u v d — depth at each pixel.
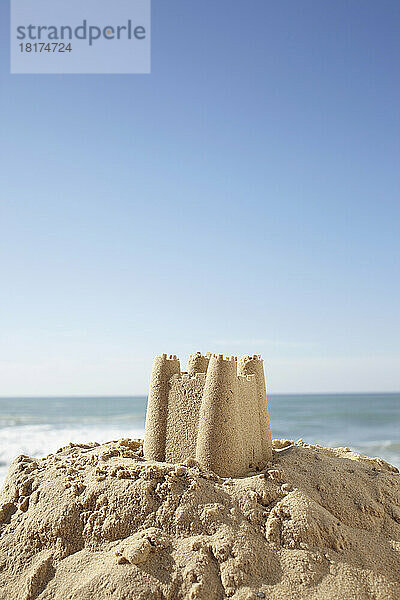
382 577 0.59
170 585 0.57
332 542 0.62
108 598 0.56
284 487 0.68
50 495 0.69
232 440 0.72
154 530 0.62
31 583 0.61
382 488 0.73
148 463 0.73
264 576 0.58
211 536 0.61
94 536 0.64
